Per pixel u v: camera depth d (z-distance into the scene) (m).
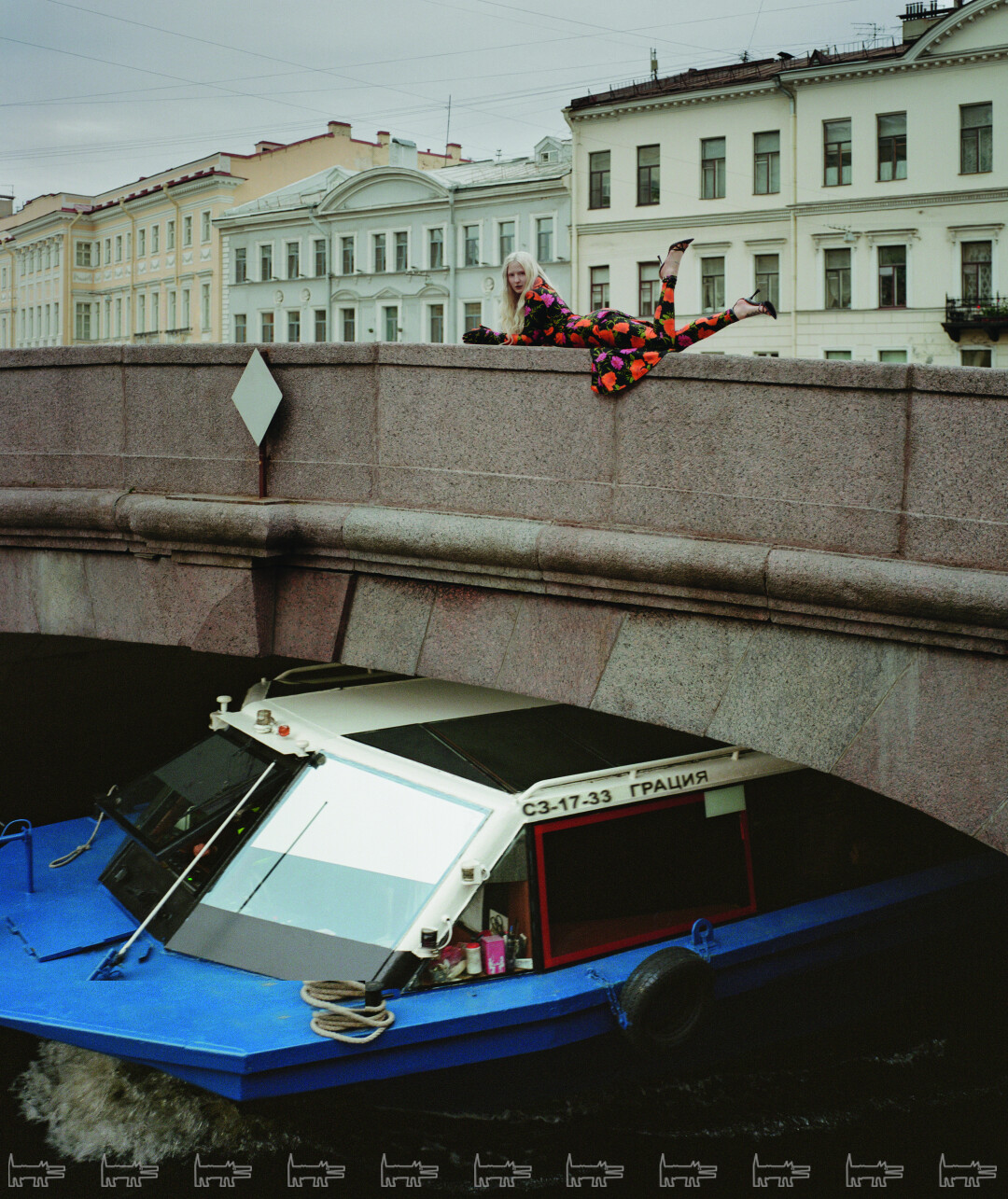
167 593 7.25
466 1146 5.99
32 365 7.71
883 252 33.88
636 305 37.81
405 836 5.99
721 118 35.66
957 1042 7.36
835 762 5.34
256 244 50.34
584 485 6.09
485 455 6.38
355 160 55.38
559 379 6.13
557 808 6.02
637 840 6.32
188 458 7.27
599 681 6.02
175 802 6.90
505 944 5.81
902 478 5.20
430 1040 5.30
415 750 6.60
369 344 6.64
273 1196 5.65
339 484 6.84
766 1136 6.30
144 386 7.38
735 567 5.41
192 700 12.28
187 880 6.27
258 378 6.92
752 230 35.50
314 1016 5.20
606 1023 5.79
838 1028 7.07
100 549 7.48
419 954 5.55
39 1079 6.46
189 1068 5.00
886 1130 6.43
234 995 5.46
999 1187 5.98
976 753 4.96
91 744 11.29
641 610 5.87
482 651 6.40
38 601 7.82
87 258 63.16
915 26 34.41
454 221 43.06
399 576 6.60
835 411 5.35
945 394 5.06
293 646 7.00
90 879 6.88
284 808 6.38
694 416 5.75
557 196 40.06
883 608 5.08
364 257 46.28
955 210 32.72
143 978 5.65
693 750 6.93
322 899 5.90
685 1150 6.14
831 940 6.73
